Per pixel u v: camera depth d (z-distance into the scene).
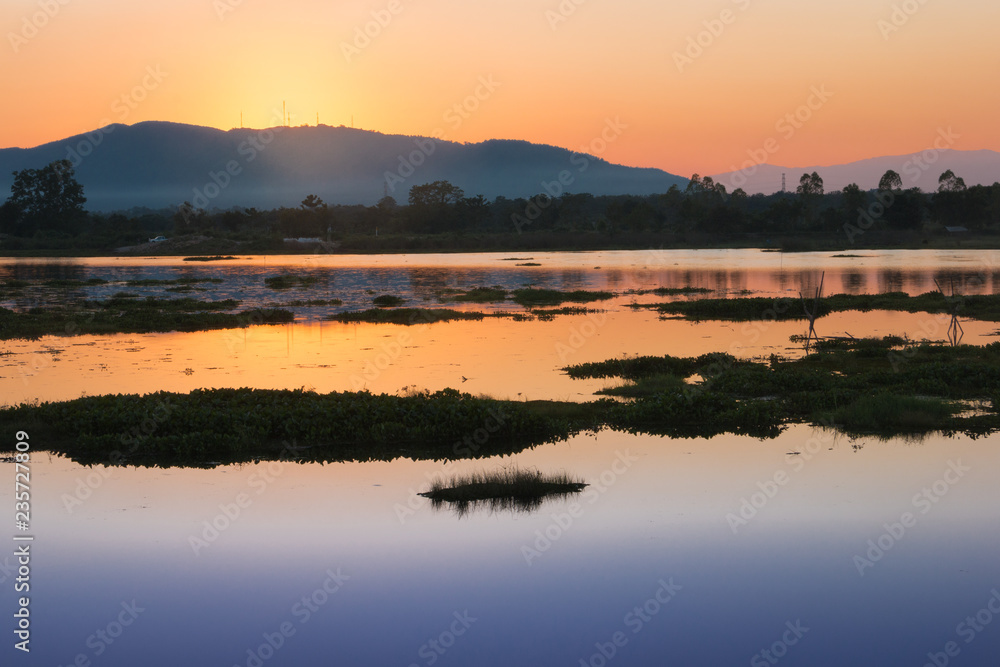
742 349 29.58
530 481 14.45
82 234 138.38
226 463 16.20
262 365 26.84
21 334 34.78
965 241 121.50
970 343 30.42
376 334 34.66
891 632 9.77
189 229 140.38
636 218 137.38
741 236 133.12
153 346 31.45
